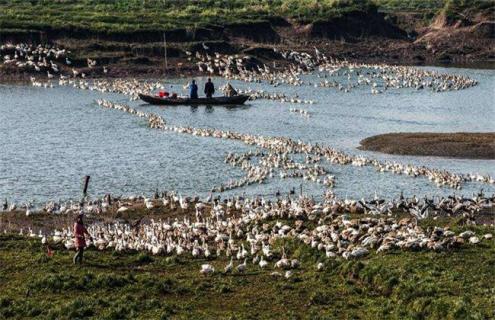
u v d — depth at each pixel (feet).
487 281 131.64
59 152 255.70
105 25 476.95
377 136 283.18
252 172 225.76
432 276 133.08
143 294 129.39
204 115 331.57
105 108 342.44
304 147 257.55
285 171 230.89
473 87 421.18
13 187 212.64
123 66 441.27
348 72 473.67
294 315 121.19
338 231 157.79
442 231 156.35
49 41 453.17
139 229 167.63
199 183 218.18
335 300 127.24
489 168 240.73
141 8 565.53
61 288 130.72
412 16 621.72
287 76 444.14
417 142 270.87
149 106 352.49
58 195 205.16
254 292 131.34
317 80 442.09
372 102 370.53
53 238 159.53
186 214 186.39
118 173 228.84
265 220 171.94
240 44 490.49
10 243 154.92
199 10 559.38
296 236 156.56
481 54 552.82
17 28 456.04
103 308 122.93
